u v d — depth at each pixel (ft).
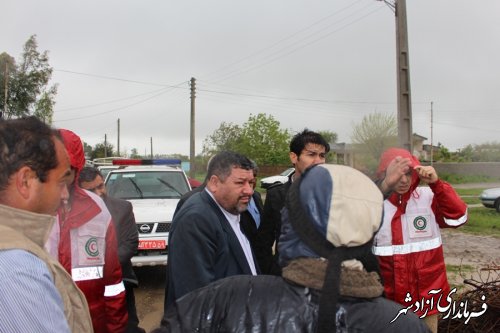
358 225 3.91
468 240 34.45
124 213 12.22
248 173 7.97
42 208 4.24
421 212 9.91
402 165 9.20
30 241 4.02
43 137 4.21
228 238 7.75
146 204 22.62
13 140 4.04
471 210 54.24
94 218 8.38
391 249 9.66
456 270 23.80
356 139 36.45
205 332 4.14
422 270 9.68
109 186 25.25
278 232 10.72
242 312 4.11
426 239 9.83
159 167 27.48
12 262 3.61
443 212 9.73
